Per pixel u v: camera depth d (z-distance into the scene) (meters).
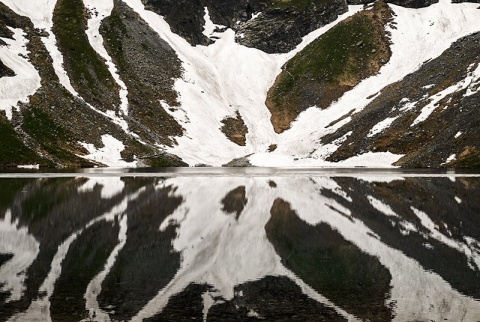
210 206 36.88
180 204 38.03
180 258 20.44
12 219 30.17
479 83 106.25
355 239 24.36
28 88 126.50
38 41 148.88
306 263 19.55
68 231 26.28
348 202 39.03
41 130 116.88
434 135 103.06
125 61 154.00
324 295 15.41
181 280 17.08
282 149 133.00
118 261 19.78
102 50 155.25
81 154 116.06
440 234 25.44
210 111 152.00
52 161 108.31
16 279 17.02
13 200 39.72
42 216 31.50
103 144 121.69
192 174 78.94
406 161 99.25
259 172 85.19
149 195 44.38
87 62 147.50
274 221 29.98
